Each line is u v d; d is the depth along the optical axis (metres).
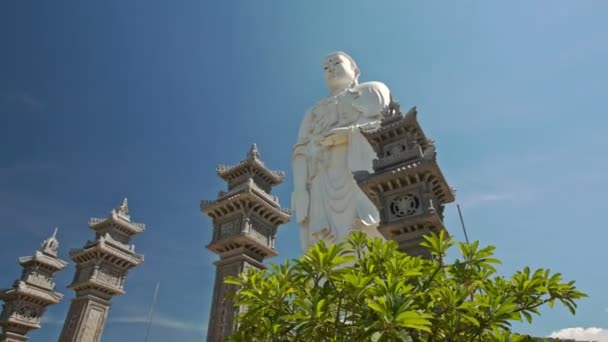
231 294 14.41
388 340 9.91
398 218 18.42
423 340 11.07
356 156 41.28
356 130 42.62
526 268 12.38
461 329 11.38
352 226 38.94
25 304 42.94
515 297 11.77
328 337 11.17
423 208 17.92
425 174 18.48
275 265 13.14
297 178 46.47
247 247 23.81
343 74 51.75
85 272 35.28
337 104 47.66
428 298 11.87
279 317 11.63
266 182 28.11
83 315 32.69
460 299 11.25
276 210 25.91
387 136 21.73
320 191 43.56
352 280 10.99
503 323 11.16
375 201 19.69
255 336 12.79
